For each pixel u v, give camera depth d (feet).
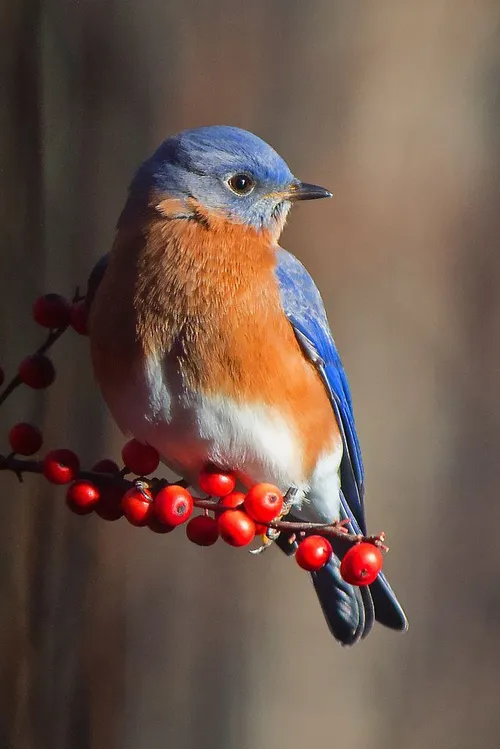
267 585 9.42
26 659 8.38
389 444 9.87
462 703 9.39
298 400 8.32
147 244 8.30
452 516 9.81
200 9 9.46
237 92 9.66
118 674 8.85
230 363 8.27
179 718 9.03
